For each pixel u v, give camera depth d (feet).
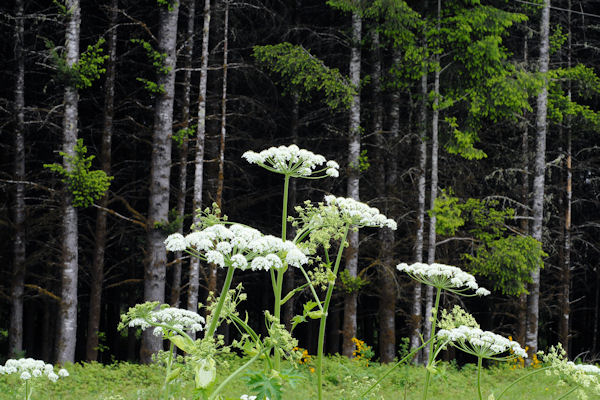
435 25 61.87
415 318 64.95
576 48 83.20
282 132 80.53
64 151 55.98
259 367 44.34
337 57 76.18
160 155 59.26
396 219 69.82
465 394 43.80
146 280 58.08
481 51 59.62
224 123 63.31
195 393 11.30
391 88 67.05
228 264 12.32
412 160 75.87
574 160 80.79
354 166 63.77
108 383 42.42
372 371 48.73
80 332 85.25
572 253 88.79
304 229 16.74
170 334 12.37
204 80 60.80
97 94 71.67
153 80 72.08
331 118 73.15
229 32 73.15
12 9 67.10
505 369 55.47
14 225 61.46
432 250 63.16
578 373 17.04
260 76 69.56
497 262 61.93
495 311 81.76
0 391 35.24
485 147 76.79
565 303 76.54
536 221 68.28
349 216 17.12
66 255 55.93
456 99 64.13
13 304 61.31
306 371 45.83
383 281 70.13
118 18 65.82
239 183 80.59
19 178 61.62
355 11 60.29
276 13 70.54
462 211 66.13
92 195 54.70
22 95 61.67
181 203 63.10
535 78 62.34
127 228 73.67
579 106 69.87
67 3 56.54
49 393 37.68
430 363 17.10
